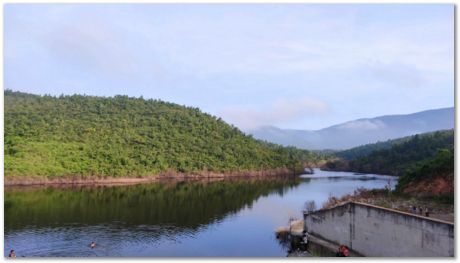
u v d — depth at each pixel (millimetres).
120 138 177625
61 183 133125
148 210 79562
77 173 138375
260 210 80688
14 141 146500
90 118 195000
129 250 50156
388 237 37594
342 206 45125
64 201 89812
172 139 195500
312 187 128250
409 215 35094
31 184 127062
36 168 131250
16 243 52594
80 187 125562
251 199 98062
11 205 82125
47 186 125125
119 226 64062
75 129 174625
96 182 141875
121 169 152125
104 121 194250
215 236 57875
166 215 74438
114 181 146750
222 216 73938
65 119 187375
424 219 33469
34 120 175625
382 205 48938
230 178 175375
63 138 160750
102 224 65375
